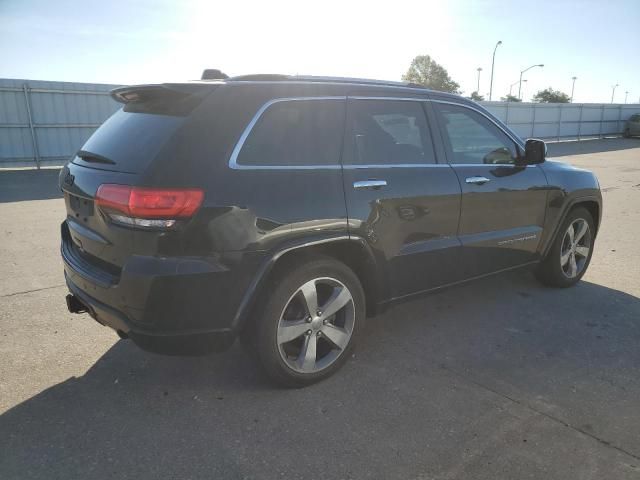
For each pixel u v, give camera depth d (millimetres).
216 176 2666
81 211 2994
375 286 3400
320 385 3191
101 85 16109
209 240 2625
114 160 2840
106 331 3896
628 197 10602
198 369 3371
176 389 3131
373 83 3549
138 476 2381
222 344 2801
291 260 3014
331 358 3250
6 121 14922
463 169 3842
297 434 2699
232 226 2682
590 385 3191
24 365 3381
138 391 3105
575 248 4984
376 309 3498
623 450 2576
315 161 3072
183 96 2904
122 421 2805
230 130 2781
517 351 3656
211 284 2658
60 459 2490
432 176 3604
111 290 2709
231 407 2945
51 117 15523
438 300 4648
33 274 5242
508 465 2463
